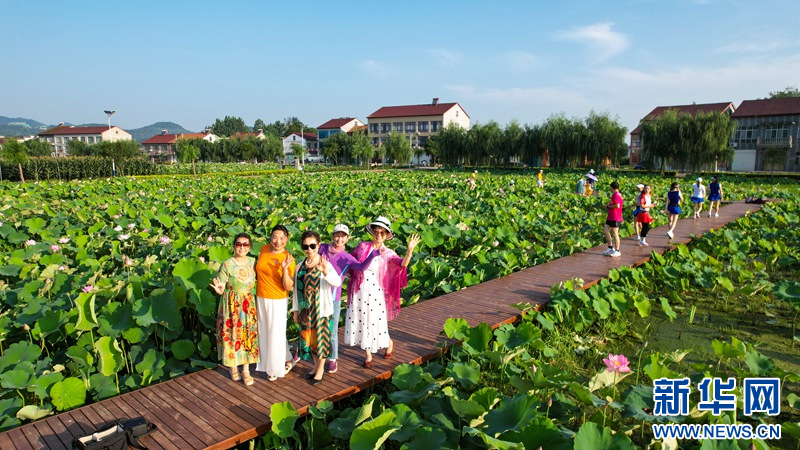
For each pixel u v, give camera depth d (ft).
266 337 15.33
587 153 155.02
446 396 14.28
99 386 15.51
